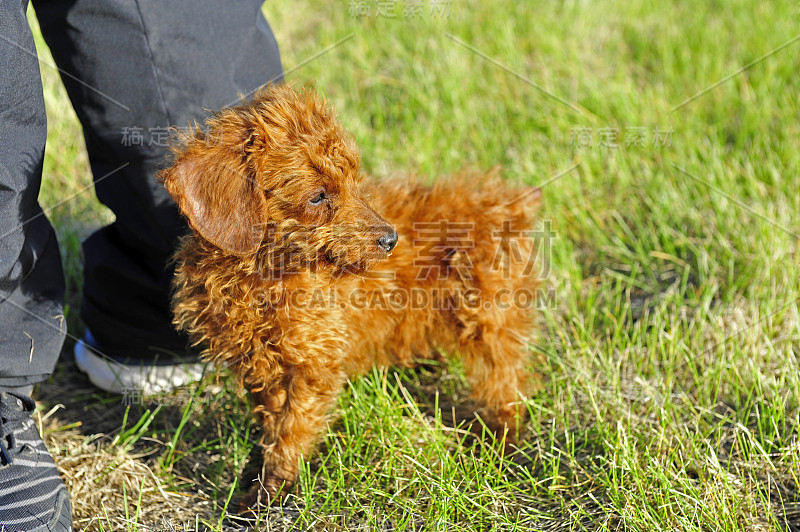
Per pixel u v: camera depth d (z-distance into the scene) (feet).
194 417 3.90
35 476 3.43
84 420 3.91
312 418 3.59
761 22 5.88
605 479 3.59
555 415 3.85
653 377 3.99
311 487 3.54
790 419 3.74
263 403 3.65
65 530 3.42
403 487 3.58
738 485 3.58
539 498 3.58
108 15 3.41
